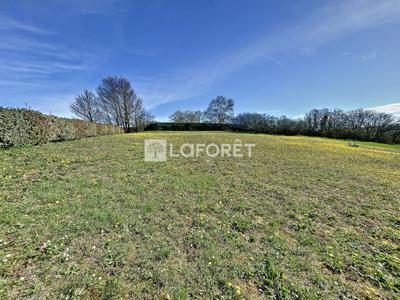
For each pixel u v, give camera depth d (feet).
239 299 6.71
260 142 56.65
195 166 24.75
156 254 8.55
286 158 33.40
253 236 10.44
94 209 11.78
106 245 8.89
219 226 11.21
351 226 12.17
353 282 7.79
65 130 38.60
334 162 32.73
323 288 7.38
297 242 10.16
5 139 24.17
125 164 23.03
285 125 123.65
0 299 6.10
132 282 7.06
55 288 6.63
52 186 14.87
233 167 25.35
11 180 15.39
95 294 6.51
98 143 37.11
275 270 8.02
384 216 13.62
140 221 11.07
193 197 14.99
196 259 8.44
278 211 13.57
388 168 30.89
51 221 10.26
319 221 12.58
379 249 9.98
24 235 9.06
